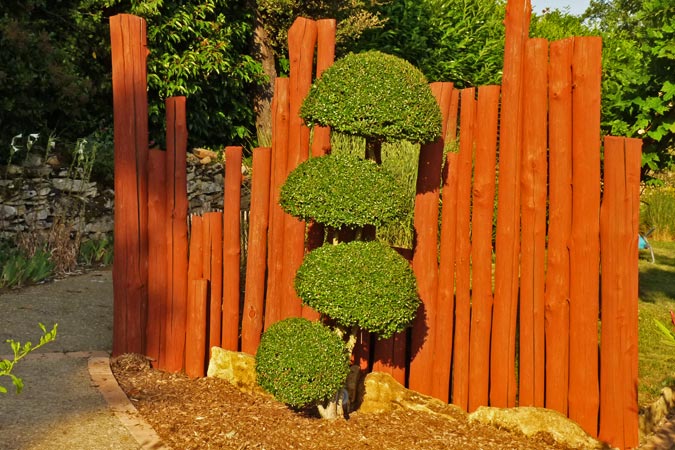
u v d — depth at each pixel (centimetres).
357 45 1394
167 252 605
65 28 1167
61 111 1130
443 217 567
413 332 573
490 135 551
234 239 605
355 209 490
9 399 509
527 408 534
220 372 579
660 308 879
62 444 447
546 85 539
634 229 524
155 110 1242
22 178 974
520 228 553
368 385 549
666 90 702
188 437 471
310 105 519
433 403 557
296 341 480
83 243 1005
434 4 1435
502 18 1510
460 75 1388
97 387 543
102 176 1059
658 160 749
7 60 1020
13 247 951
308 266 503
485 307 559
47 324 698
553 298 542
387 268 493
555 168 537
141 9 1187
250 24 1402
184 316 603
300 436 483
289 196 505
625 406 525
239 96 1405
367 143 557
